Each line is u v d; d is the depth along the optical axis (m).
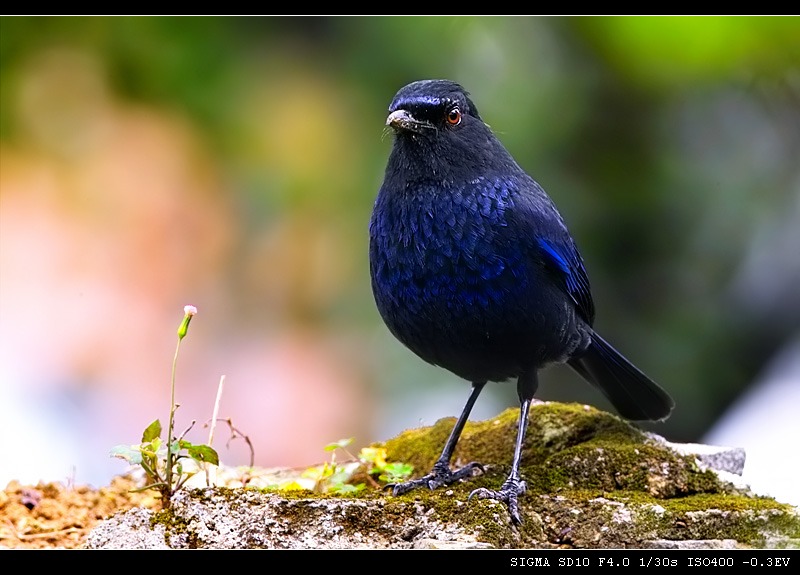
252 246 14.19
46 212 13.63
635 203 15.97
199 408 13.16
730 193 16.16
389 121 8.91
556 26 15.73
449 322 8.90
